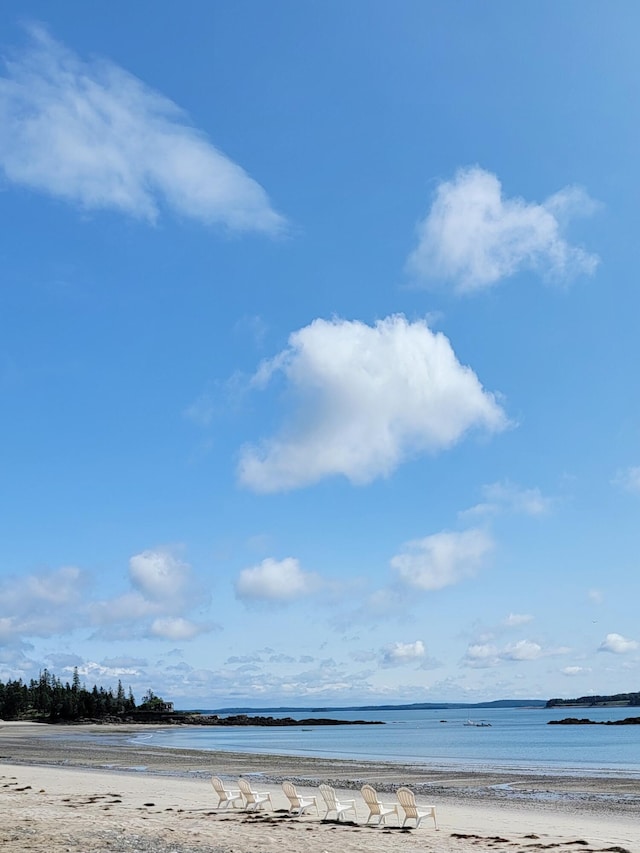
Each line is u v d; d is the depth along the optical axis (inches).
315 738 4963.1
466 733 6003.9
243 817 1043.3
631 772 2091.5
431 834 893.2
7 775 1775.3
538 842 837.8
